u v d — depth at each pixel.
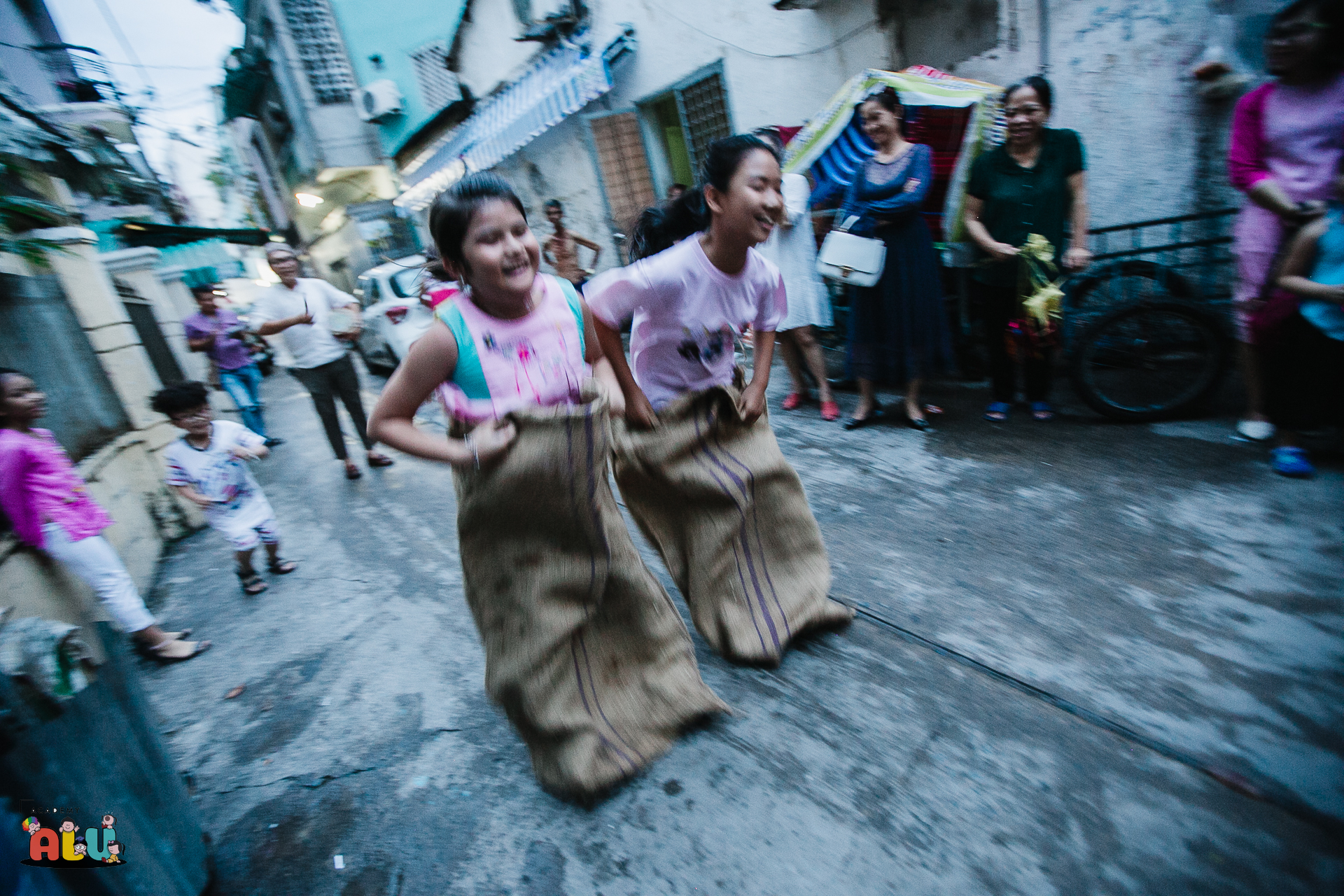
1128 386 3.64
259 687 2.66
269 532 3.53
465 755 2.11
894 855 1.56
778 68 5.93
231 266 18.70
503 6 8.98
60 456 2.60
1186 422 3.36
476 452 1.48
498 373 1.55
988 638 2.17
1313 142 2.60
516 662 1.73
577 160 8.51
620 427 2.09
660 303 1.88
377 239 16.17
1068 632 2.13
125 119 9.25
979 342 4.55
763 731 1.97
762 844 1.64
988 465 3.30
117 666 1.55
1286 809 1.50
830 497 3.30
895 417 4.14
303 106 14.87
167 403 3.04
